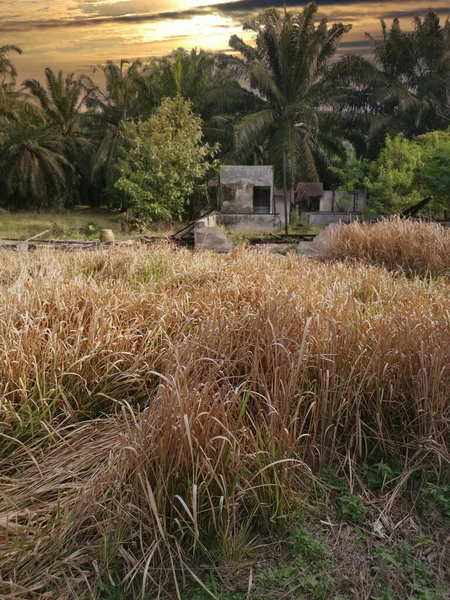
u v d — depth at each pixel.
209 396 2.96
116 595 2.44
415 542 2.83
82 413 3.66
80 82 45.56
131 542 2.62
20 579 2.47
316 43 34.94
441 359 3.49
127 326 4.39
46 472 3.12
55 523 2.67
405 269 8.72
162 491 2.71
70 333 4.16
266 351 3.60
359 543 2.79
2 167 38.66
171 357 3.54
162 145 25.34
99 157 38.69
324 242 10.49
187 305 4.87
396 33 41.91
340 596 2.51
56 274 6.06
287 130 34.16
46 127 42.47
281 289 5.07
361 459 3.39
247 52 37.47
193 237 15.34
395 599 2.49
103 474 2.88
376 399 3.54
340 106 37.09
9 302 4.50
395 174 25.88
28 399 3.53
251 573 2.55
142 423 2.90
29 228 25.98
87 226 22.69
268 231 23.94
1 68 43.22
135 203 25.89
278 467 2.93
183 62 38.69
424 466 3.26
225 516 2.75
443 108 41.34
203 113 39.44
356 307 4.43
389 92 35.91
